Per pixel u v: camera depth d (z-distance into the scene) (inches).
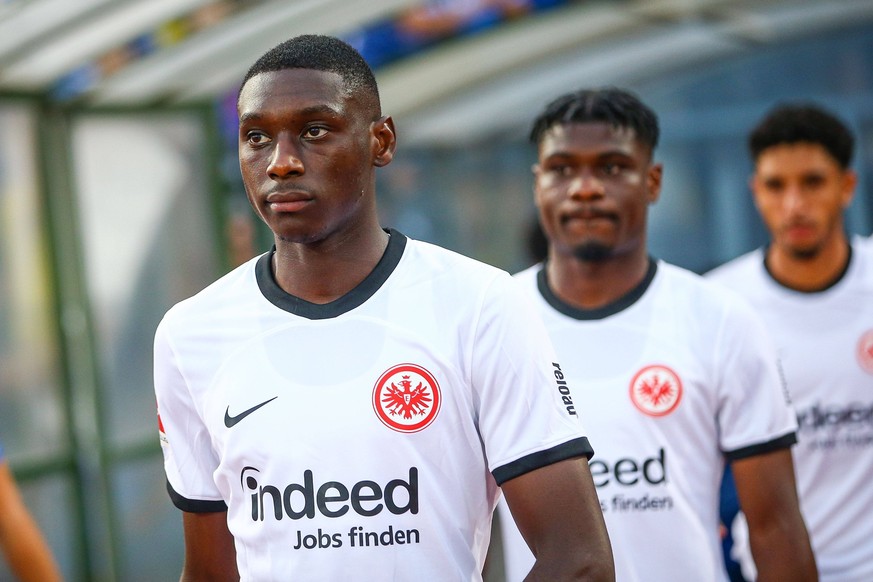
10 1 636.1
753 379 413.1
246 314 297.1
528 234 685.3
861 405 513.3
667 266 442.0
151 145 805.2
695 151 1370.6
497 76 1091.3
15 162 735.1
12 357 732.7
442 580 278.8
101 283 776.3
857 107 1311.5
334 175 277.7
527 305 290.4
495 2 957.2
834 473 509.0
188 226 823.1
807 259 524.7
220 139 836.0
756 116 1346.0
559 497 275.1
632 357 422.3
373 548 277.6
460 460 282.5
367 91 287.1
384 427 279.1
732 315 418.6
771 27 1139.3
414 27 962.1
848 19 1169.4
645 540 411.2
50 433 752.3
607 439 417.4
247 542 290.5
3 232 729.6
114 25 700.0
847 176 536.4
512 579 426.0
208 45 759.7
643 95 1373.0
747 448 409.7
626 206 429.7
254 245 901.2
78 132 765.3
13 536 435.8
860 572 499.8
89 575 768.3
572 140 431.5
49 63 714.2
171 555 808.3
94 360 767.1
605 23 1018.1
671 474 412.2
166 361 304.3
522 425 277.9
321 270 290.7
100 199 776.3
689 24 1062.4
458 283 288.2
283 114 275.6
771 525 407.8
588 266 433.4
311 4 761.0
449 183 1305.4
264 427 285.1
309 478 280.4
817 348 520.1
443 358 281.0
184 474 310.2
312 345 287.9
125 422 785.6
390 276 291.6
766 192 532.4
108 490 769.6
